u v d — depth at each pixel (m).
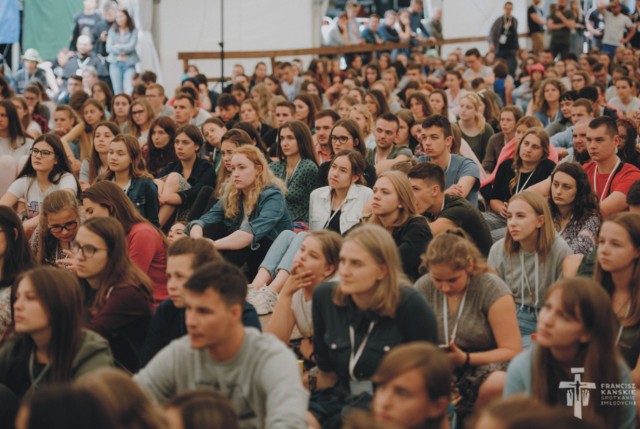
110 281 5.40
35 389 4.62
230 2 18.83
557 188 6.92
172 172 9.30
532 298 6.06
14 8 19.45
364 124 10.57
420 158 9.39
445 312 5.32
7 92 12.60
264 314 6.82
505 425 2.75
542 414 2.75
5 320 5.87
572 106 10.77
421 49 21.69
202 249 4.99
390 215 6.38
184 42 18.50
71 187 8.41
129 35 17.92
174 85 18.52
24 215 8.53
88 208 6.45
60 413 2.80
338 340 4.76
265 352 4.23
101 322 5.27
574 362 4.27
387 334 4.69
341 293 4.80
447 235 5.26
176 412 3.31
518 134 9.88
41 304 4.52
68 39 19.88
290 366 4.22
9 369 4.77
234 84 16.25
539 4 22.03
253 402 4.25
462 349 5.28
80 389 2.86
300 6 19.55
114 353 5.36
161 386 4.34
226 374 4.26
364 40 21.17
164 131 9.90
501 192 8.98
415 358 3.54
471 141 11.45
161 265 6.50
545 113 13.01
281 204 7.71
